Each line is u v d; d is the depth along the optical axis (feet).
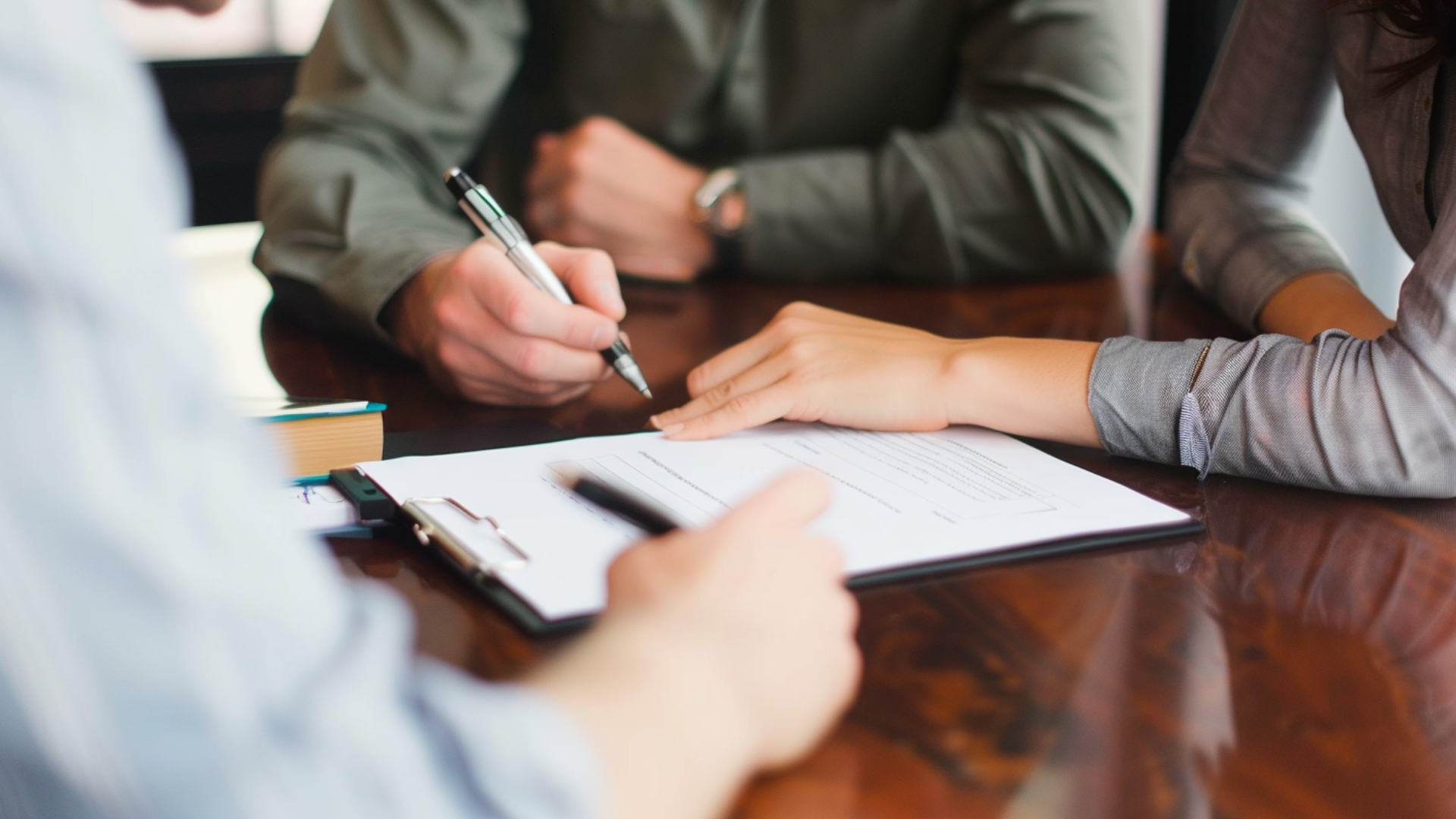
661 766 1.11
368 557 2.06
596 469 2.36
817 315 3.06
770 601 1.34
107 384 0.80
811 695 1.32
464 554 1.90
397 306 3.48
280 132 8.10
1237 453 2.50
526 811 0.98
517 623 1.75
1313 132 3.92
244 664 0.84
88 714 0.81
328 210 4.00
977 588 1.95
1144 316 3.92
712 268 4.65
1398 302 2.48
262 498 0.89
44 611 0.79
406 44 4.81
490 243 3.18
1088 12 4.68
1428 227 3.10
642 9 5.20
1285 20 3.78
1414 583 2.00
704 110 5.35
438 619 1.81
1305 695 1.63
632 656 1.21
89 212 0.79
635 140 4.76
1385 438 2.38
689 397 3.14
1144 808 1.37
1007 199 4.57
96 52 0.82
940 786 1.41
